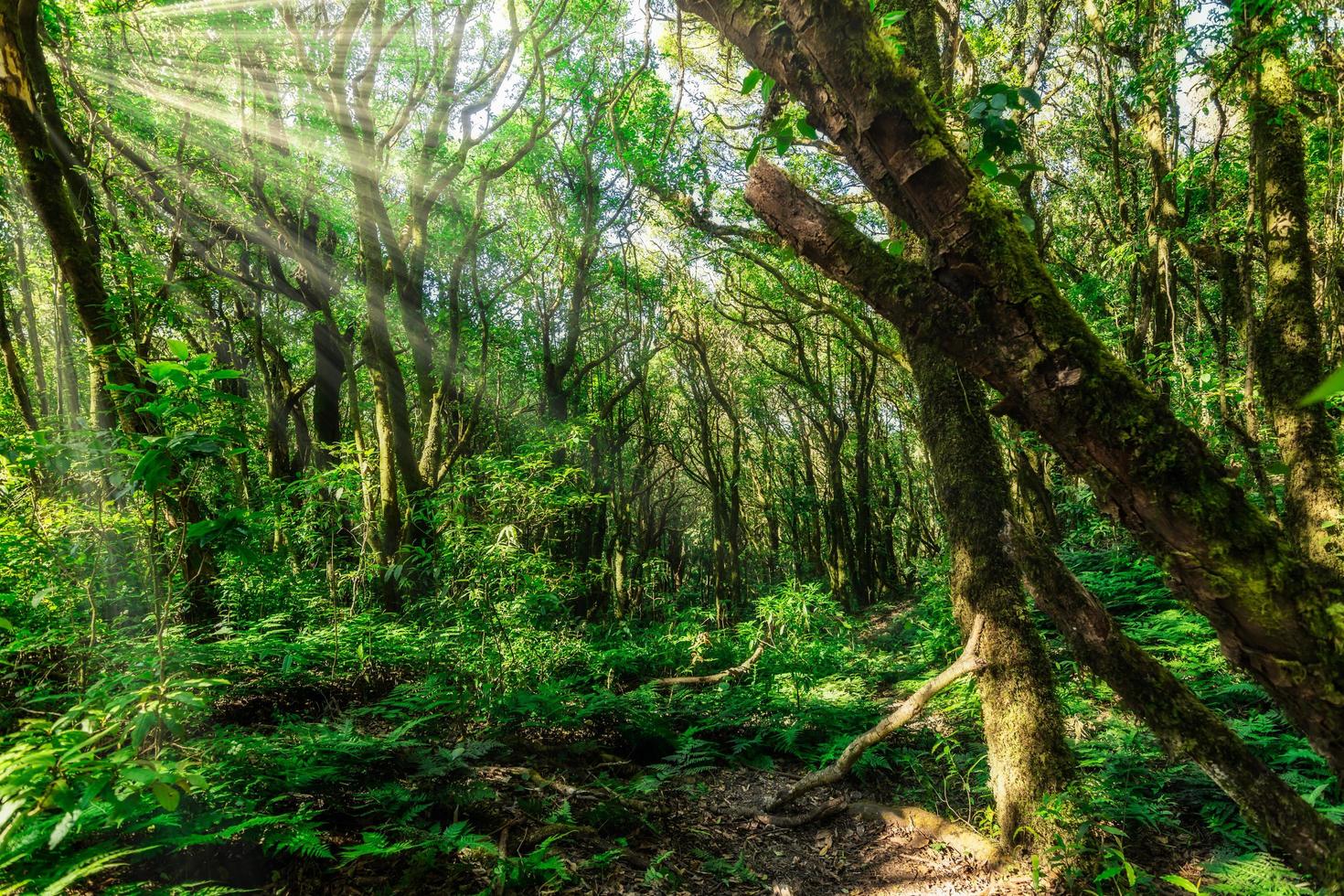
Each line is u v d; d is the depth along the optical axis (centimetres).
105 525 436
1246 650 108
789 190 142
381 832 368
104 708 260
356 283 1372
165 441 273
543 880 363
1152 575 777
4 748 292
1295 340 486
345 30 971
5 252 1089
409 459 989
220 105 1102
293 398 1489
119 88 1036
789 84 133
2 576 449
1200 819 422
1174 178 733
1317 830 125
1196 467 109
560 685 646
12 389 885
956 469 421
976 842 410
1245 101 548
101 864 217
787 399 2255
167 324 1005
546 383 1527
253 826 307
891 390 1944
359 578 801
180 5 990
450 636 650
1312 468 466
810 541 2320
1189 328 1013
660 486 2425
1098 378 114
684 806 491
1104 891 354
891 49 124
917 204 125
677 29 427
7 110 542
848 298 1437
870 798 497
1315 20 437
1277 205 496
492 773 484
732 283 1703
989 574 407
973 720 593
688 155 1305
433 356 1323
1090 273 1105
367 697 609
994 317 121
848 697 734
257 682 560
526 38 1314
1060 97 1100
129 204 1198
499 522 766
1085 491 998
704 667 948
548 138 1453
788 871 414
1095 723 515
